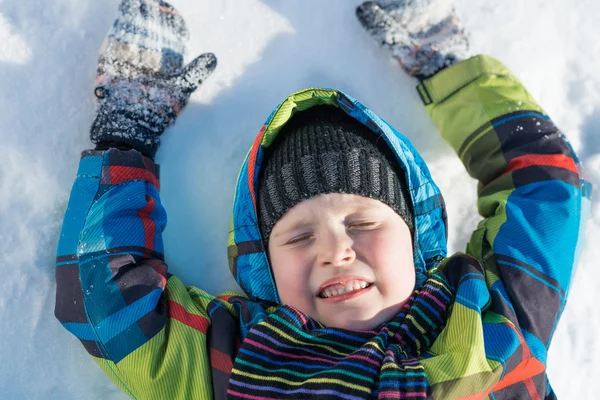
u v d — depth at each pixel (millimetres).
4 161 1282
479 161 1389
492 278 1232
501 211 1306
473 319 1098
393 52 1482
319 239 1117
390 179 1201
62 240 1186
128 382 1152
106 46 1340
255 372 1079
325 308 1117
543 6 1604
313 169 1159
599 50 1607
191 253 1390
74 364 1261
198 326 1200
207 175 1420
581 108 1580
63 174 1316
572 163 1345
